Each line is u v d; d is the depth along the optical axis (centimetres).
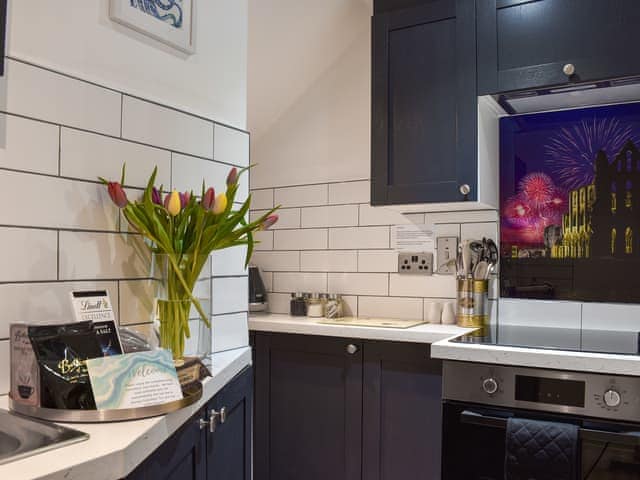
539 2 199
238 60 163
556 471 163
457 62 214
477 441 181
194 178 145
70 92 115
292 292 288
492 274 242
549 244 232
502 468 176
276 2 232
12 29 106
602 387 163
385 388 223
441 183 216
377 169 229
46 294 109
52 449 72
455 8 215
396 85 227
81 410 85
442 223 252
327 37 262
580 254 226
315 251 282
